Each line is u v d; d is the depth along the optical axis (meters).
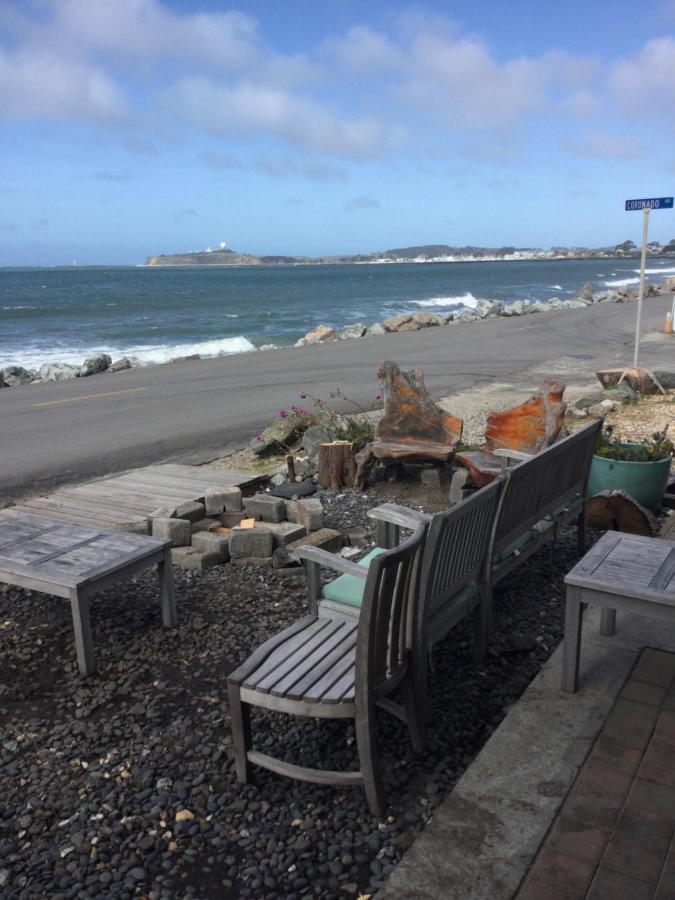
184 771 3.22
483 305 37.69
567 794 2.88
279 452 9.34
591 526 6.05
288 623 4.59
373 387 14.60
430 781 3.10
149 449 10.15
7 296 79.94
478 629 3.98
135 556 4.30
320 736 3.43
